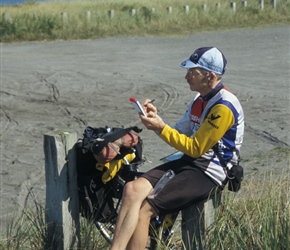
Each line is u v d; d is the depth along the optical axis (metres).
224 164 4.05
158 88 13.21
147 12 24.45
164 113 11.13
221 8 25.52
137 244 3.91
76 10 24.94
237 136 4.06
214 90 4.09
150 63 16.38
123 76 14.59
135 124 10.55
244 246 3.93
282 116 10.48
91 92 13.09
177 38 21.58
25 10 25.02
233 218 4.21
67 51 19.11
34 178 8.02
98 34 22.61
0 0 38.69
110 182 4.32
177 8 25.34
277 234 3.91
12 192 7.47
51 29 22.58
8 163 8.68
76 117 11.17
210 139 3.94
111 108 11.73
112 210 4.38
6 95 12.93
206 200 4.07
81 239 4.39
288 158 7.93
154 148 9.03
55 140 4.19
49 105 12.11
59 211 4.26
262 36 21.27
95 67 15.94
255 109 11.04
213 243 4.05
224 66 4.10
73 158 4.27
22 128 10.54
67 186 4.26
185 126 4.35
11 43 21.66
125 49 19.20
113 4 26.53
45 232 4.31
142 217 3.92
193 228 4.14
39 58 17.75
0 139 9.91
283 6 26.16
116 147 4.12
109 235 4.50
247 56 17.08
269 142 8.93
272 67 15.23
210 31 23.16
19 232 4.50
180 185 3.96
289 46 18.73
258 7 26.00
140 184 3.92
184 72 14.95
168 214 4.16
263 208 4.36
